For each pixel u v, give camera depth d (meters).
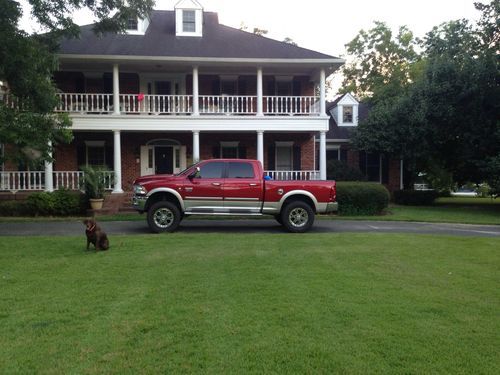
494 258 7.64
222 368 3.35
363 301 5.04
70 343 3.80
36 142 9.89
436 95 19.09
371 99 30.84
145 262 7.12
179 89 19.70
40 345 3.76
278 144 20.27
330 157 24.45
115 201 16.39
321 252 8.06
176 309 4.72
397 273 6.47
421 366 3.42
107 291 5.43
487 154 18.78
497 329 4.20
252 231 11.37
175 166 19.62
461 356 3.60
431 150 20.58
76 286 5.67
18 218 14.33
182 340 3.88
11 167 17.78
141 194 10.96
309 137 20.34
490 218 15.45
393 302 5.01
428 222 14.30
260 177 11.21
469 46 19.23
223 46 18.47
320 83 18.25
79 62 17.19
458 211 18.25
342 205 16.12
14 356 3.54
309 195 11.20
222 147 19.95
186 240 9.30
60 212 15.21
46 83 10.59
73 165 18.94
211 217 14.45
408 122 20.84
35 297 5.17
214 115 17.80
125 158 19.31
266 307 4.80
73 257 7.52
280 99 20.16
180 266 6.85
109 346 3.74
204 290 5.48
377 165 24.50
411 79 32.19
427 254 7.96
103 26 13.32
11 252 7.95
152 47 17.78
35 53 9.97
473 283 5.93
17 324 4.26
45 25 11.73
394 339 3.93
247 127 17.78
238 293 5.36
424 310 4.74
